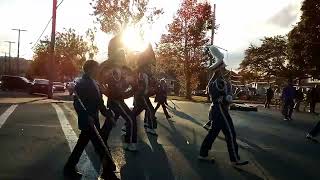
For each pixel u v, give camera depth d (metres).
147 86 11.68
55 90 52.91
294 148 11.45
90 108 7.03
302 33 48.91
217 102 8.51
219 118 8.48
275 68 64.94
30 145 9.75
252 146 11.45
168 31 46.03
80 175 7.30
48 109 18.97
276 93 53.72
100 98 7.18
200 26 44.97
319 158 10.08
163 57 46.56
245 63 67.44
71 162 7.31
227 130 8.50
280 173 8.30
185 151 9.95
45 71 87.31
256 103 45.06
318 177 8.11
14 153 8.86
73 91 7.12
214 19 45.56
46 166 7.85
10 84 45.53
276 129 16.33
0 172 7.32
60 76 82.19
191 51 45.62
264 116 23.28
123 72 9.00
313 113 30.86
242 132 14.59
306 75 58.03
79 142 7.24
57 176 7.20
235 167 8.55
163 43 46.53
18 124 13.20
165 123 15.79
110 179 7.16
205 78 51.28
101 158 7.23
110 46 9.59
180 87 54.91
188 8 45.31
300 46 49.34
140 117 17.34
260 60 65.88
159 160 8.85
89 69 7.08
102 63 8.95
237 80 76.69
